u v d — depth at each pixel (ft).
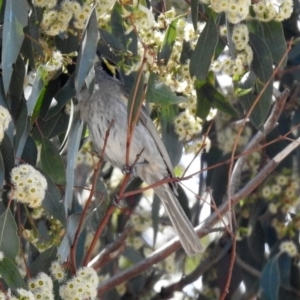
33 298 23.26
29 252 32.30
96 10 27.84
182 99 26.73
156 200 39.47
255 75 31.30
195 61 29.43
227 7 27.53
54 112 29.19
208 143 31.89
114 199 27.94
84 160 37.14
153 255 39.19
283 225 39.17
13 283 24.59
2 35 26.66
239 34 29.91
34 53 29.01
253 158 40.45
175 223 34.32
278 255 37.65
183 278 42.27
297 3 40.01
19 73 27.07
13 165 25.86
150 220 41.68
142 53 30.17
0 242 25.25
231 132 40.19
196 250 33.96
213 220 38.24
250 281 40.04
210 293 41.96
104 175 41.93
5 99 26.50
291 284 38.22
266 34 31.86
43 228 33.42
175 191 34.17
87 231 38.96
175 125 32.22
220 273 40.75
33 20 28.19
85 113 32.94
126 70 30.91
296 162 39.73
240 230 40.04
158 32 30.81
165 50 30.19
